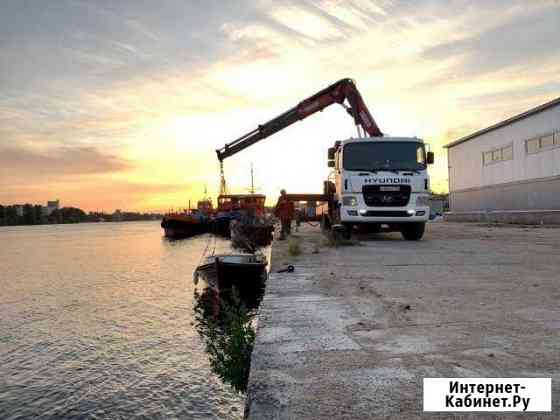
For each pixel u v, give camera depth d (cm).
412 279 682
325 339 371
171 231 7081
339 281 671
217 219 5228
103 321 1530
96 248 6172
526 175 2816
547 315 441
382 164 1362
